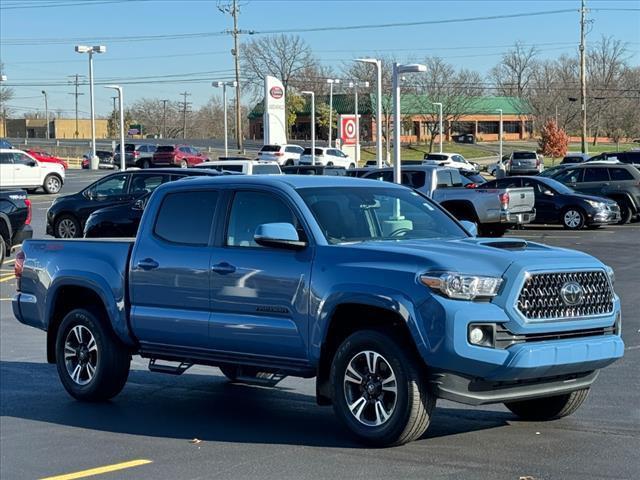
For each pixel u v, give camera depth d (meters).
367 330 6.60
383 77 84.62
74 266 8.61
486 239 7.17
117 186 22.70
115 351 8.49
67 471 6.39
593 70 99.56
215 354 7.62
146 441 7.21
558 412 7.32
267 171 29.44
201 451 6.82
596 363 6.53
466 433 7.07
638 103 95.19
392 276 6.41
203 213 7.77
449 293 6.16
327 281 6.74
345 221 7.23
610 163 30.47
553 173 33.03
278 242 6.91
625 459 6.27
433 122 87.75
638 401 8.12
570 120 96.19
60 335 8.85
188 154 65.69
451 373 6.20
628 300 14.53
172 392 9.18
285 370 7.19
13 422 7.96
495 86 111.75
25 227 19.75
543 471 6.00
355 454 6.53
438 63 87.44
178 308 7.75
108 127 149.62
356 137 42.59
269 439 7.13
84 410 8.42
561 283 6.41
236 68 81.12
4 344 12.19
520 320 6.19
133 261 8.12
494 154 90.19
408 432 6.43
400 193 7.95
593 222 27.80
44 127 147.00
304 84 100.38
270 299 7.09
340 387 6.74
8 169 39.94
